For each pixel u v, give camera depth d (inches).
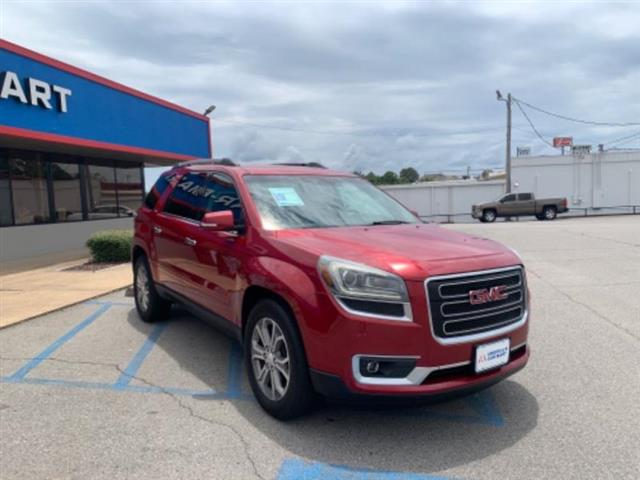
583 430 143.8
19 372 192.2
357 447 134.9
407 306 127.0
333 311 129.3
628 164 1434.5
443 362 129.0
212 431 143.9
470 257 139.3
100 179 703.1
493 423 148.4
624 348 215.8
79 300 312.7
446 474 122.3
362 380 127.6
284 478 121.0
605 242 600.4
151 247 241.3
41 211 593.6
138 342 228.2
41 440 139.4
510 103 1400.1
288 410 143.7
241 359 204.8
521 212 1299.2
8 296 331.0
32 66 473.1
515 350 147.6
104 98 580.4
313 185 195.3
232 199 182.2
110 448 135.0
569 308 287.3
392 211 198.8
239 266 163.5
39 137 481.7
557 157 1455.5
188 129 784.3
